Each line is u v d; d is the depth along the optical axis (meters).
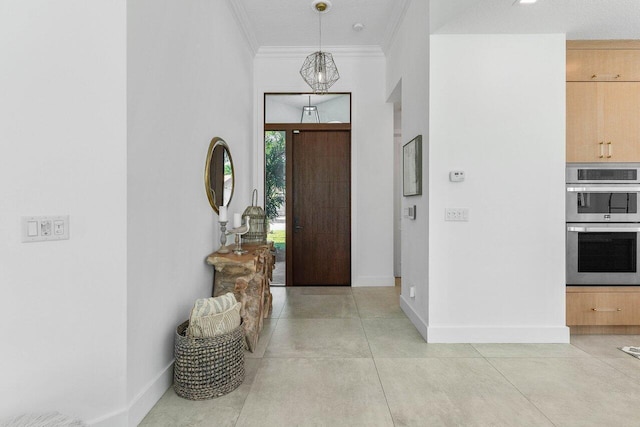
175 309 2.08
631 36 2.72
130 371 1.60
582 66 2.82
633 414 1.74
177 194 2.10
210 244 2.71
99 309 1.51
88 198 1.48
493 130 2.67
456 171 2.66
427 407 1.80
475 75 2.66
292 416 1.73
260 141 4.49
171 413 1.74
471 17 2.44
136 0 1.62
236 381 1.99
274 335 2.84
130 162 1.58
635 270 2.82
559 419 1.70
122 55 1.53
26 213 1.34
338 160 4.62
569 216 2.81
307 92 4.50
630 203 2.81
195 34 2.39
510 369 2.23
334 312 3.46
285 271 4.62
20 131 1.33
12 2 1.31
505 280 2.68
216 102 2.88
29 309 1.35
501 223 2.68
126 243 1.56
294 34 4.08
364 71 4.51
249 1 3.38
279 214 4.64
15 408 1.33
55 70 1.40
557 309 2.68
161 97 1.89
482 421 1.69
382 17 3.69
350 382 2.06
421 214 2.88
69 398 1.44
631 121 2.83
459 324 2.69
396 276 5.29
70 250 1.44
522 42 2.66
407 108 3.34
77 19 1.44
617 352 2.50
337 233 4.64
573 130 2.83
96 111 1.49
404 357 2.41
